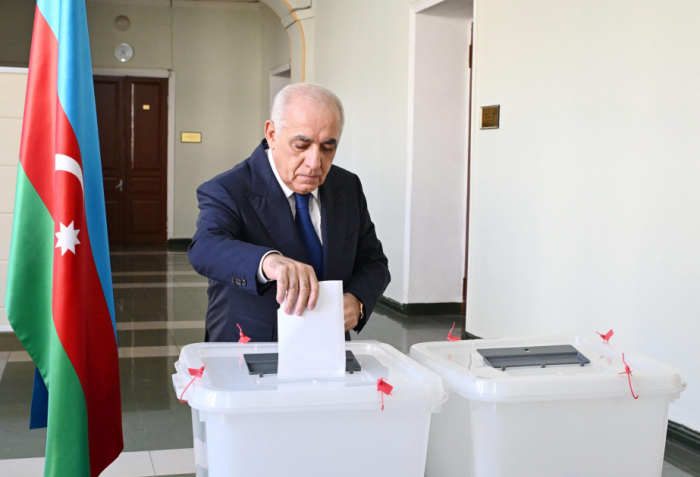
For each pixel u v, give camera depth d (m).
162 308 6.60
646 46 3.53
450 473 1.39
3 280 5.28
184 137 11.70
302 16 8.99
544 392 1.26
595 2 3.89
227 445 1.15
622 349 1.55
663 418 1.37
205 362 1.38
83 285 1.79
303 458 1.18
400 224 6.56
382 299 6.99
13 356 4.77
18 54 10.93
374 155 7.15
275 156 1.72
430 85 6.30
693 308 3.24
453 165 6.45
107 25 11.24
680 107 3.32
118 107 11.45
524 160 4.58
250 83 11.90
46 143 1.87
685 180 3.29
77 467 1.73
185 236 11.85
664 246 3.42
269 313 1.80
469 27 6.32
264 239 1.81
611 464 1.35
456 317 6.44
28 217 1.85
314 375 1.29
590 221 3.95
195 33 11.61
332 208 1.91
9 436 3.27
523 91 4.58
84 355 1.77
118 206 11.63
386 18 6.76
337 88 8.21
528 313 4.54
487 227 5.04
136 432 3.35
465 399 1.32
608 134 3.80
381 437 1.22
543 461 1.30
